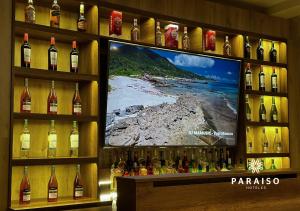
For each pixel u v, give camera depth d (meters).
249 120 4.76
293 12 5.11
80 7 3.60
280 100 5.22
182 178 2.72
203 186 2.81
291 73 5.18
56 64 3.46
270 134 5.17
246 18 4.81
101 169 3.80
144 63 3.93
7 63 3.17
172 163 4.14
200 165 4.35
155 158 4.11
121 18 3.82
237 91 4.61
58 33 3.41
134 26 3.96
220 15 4.58
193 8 4.36
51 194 3.33
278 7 5.12
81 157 3.46
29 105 3.30
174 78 4.13
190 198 2.74
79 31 3.59
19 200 3.27
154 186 2.68
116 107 3.75
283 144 5.13
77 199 3.48
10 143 3.12
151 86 3.97
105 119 3.67
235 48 4.79
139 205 2.52
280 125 4.96
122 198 2.65
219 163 4.50
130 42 3.83
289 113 5.09
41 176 3.49
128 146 3.80
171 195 2.66
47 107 3.51
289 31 5.25
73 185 3.66
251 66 5.07
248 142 4.94
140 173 3.84
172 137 4.09
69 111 3.72
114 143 3.72
